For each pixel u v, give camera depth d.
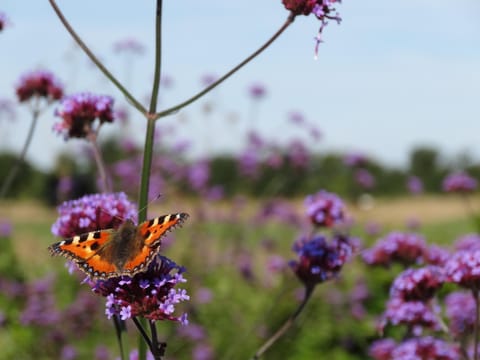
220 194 14.61
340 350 10.31
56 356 10.08
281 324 10.83
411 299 5.64
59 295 11.66
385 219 16.88
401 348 5.86
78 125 5.55
